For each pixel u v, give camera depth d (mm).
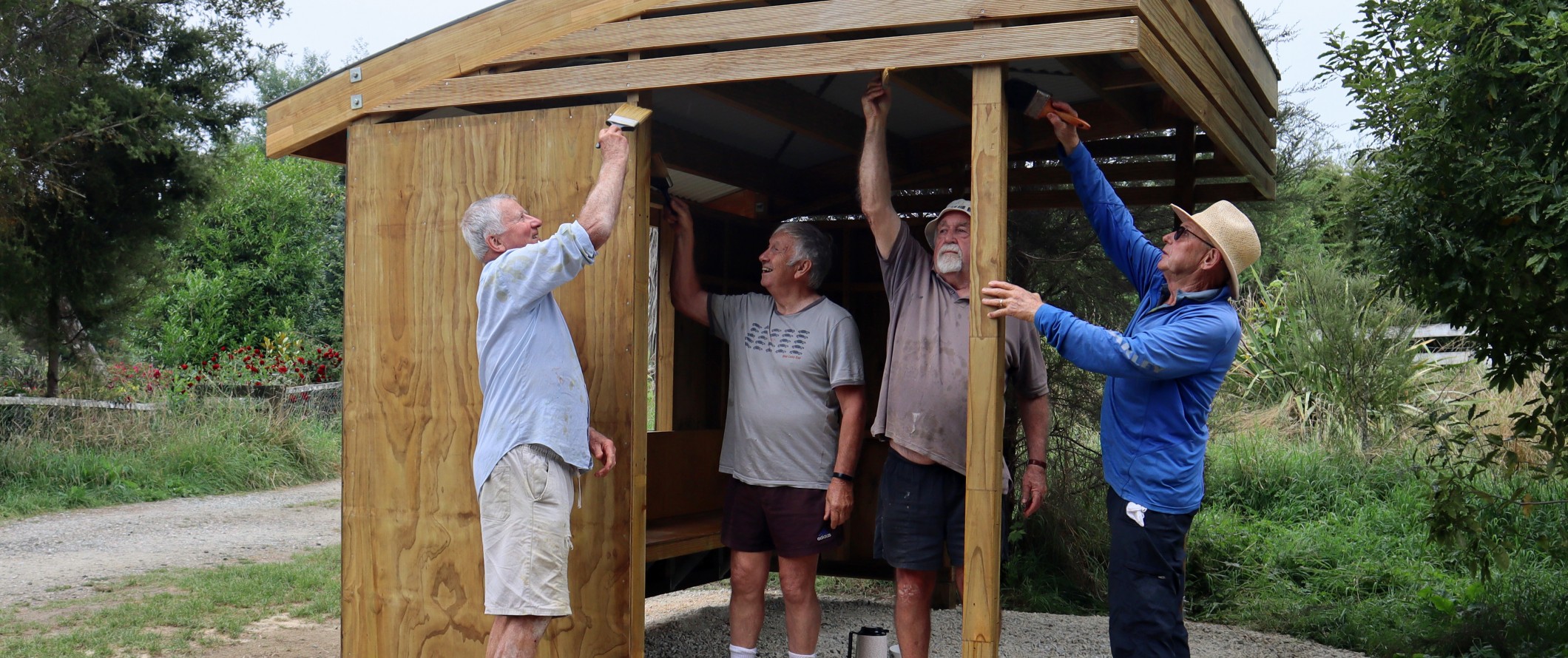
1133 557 3049
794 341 3727
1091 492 7258
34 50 11227
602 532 3334
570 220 3369
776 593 6645
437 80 3580
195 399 13219
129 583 6715
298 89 3799
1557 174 3621
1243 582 6816
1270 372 10617
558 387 3074
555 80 3406
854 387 3643
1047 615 6109
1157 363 2891
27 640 5227
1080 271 6805
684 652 5082
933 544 3406
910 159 5254
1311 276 10320
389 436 3580
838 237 5648
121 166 11969
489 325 3090
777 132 4883
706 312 4000
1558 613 5215
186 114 12070
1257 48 4223
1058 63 3883
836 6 3078
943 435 3367
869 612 5984
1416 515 7457
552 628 3383
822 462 3703
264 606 6086
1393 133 4266
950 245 3426
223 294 20547
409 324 3570
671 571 4805
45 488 10484
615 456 3291
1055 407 7012
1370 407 9719
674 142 4703
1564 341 4094
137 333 19047
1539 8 3594
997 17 2891
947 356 3393
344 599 3629
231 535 8953
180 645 5137
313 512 10375
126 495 10789
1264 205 7258
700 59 3213
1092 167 3551
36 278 11422
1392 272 4410
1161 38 2977
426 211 3562
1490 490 6816
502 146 3469
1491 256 3916
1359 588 6457
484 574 3432
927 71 3521
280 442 12922
